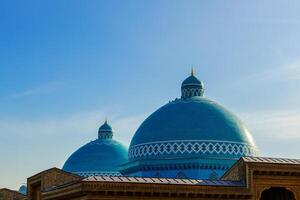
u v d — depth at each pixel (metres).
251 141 57.50
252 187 32.25
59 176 40.22
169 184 30.72
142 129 58.72
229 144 55.53
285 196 34.84
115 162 72.81
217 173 53.94
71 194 31.09
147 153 56.41
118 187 29.86
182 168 54.38
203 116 56.78
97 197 29.66
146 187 30.30
